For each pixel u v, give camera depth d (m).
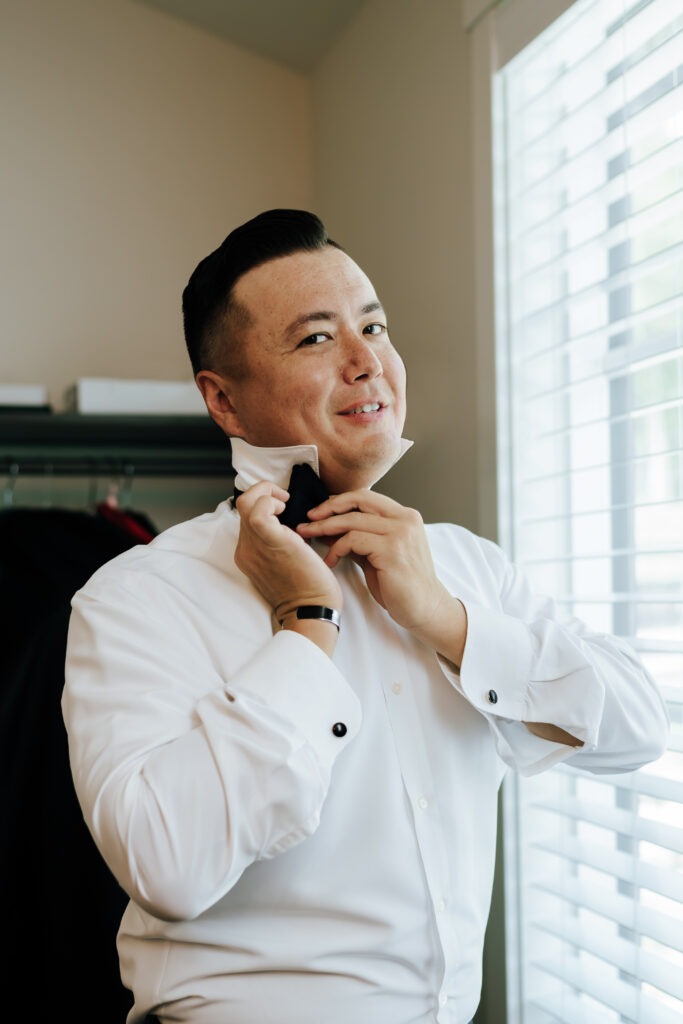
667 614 1.29
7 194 2.16
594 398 1.43
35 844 1.36
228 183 2.33
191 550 0.92
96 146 2.23
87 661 0.81
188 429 1.94
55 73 2.21
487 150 1.49
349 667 0.88
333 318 0.88
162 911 0.70
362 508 0.88
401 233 1.86
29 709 1.40
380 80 1.96
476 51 1.52
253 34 2.28
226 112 2.34
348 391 0.87
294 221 0.91
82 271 2.20
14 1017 1.32
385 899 0.81
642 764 0.94
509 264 1.48
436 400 1.70
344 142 2.17
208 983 0.78
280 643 0.77
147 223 2.26
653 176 1.19
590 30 1.31
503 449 1.46
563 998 1.39
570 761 0.96
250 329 0.89
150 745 0.74
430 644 0.87
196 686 0.80
